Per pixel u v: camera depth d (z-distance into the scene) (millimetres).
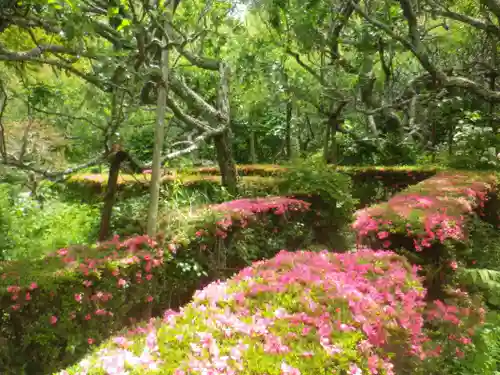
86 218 6195
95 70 4035
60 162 4457
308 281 2219
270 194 6441
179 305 3902
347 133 10508
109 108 4430
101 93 4461
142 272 3408
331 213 6082
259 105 9828
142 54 3846
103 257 3322
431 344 2867
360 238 3584
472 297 3395
